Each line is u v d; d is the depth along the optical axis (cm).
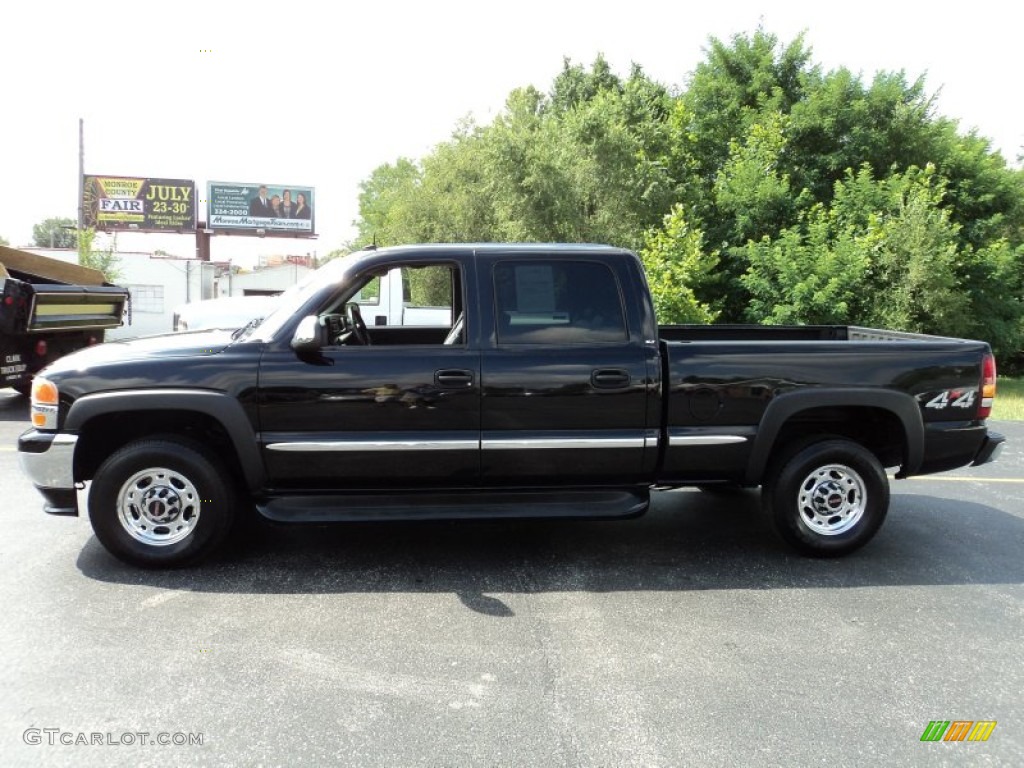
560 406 447
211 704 304
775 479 479
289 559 475
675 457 461
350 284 450
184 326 1127
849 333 630
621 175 1838
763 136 1836
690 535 536
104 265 3161
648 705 308
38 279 1154
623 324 456
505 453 448
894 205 1684
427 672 333
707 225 1880
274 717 295
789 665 343
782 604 414
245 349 437
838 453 475
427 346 445
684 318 1380
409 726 290
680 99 2062
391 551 493
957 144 2020
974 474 765
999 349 2052
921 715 303
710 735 287
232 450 466
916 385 472
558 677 330
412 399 438
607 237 1883
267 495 447
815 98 1872
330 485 448
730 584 443
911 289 1611
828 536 482
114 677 324
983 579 456
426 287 629
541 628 380
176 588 424
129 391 427
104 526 437
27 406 1084
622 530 547
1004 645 367
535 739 283
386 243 3039
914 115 1902
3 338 942
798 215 1752
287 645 356
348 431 438
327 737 282
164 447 436
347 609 399
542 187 1866
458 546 505
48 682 319
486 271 453
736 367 459
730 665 343
